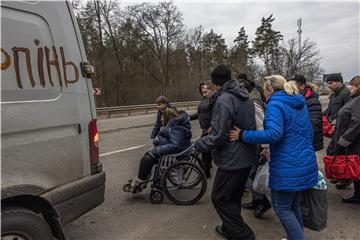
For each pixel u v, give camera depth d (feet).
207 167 20.40
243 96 11.08
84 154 10.32
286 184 10.02
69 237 12.54
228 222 11.71
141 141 35.06
